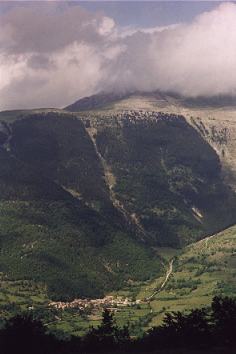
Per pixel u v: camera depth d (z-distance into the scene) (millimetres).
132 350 139375
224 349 128000
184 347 135750
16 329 143000
